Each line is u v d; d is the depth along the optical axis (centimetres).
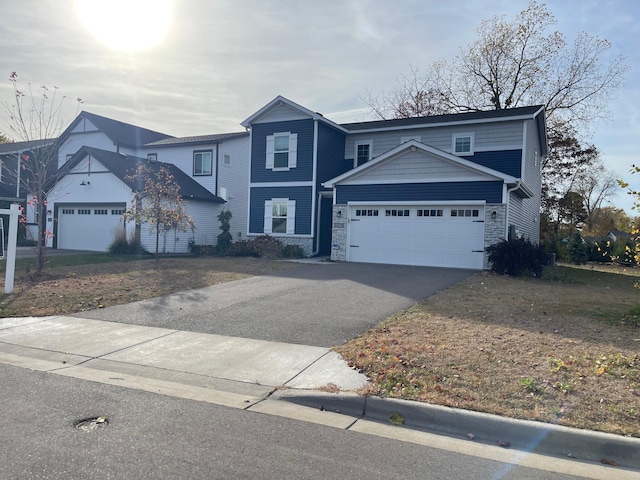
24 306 960
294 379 579
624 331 777
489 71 3331
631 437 421
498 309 945
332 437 438
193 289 1181
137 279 1320
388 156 1833
